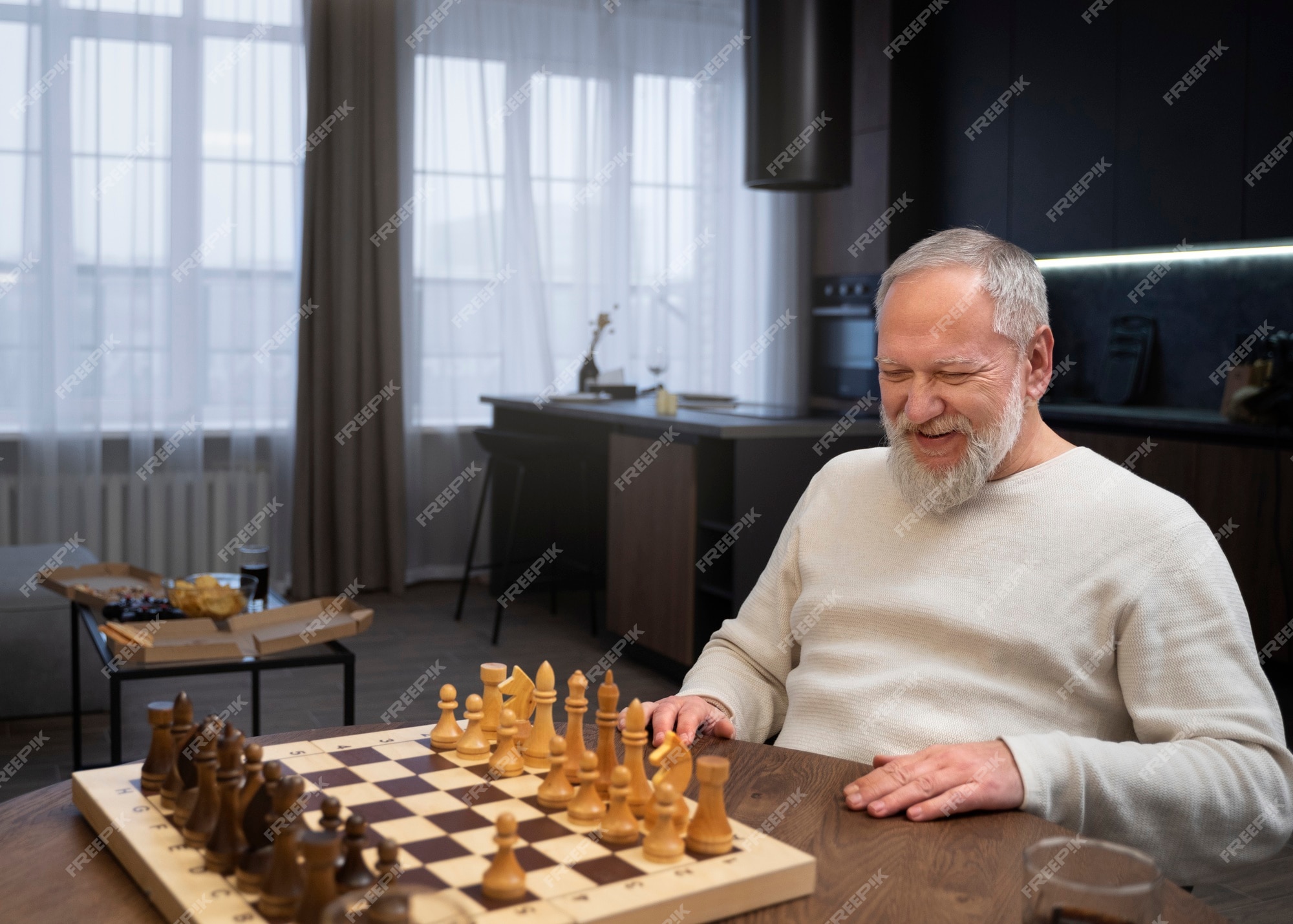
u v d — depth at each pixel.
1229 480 3.86
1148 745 1.11
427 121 5.09
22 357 4.54
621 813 0.92
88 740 3.05
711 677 1.40
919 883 0.89
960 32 5.25
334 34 4.83
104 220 4.62
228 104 4.76
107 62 4.58
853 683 1.30
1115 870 0.79
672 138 5.61
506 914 0.78
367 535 5.07
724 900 0.83
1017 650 1.23
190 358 4.75
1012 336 1.25
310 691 3.56
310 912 0.73
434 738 1.16
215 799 0.89
